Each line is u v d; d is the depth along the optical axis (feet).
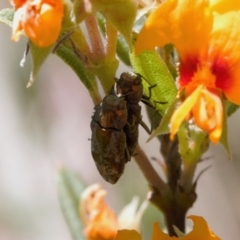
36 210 1.14
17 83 1.06
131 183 0.82
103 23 0.46
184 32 0.39
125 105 0.41
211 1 0.39
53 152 1.11
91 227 0.45
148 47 0.39
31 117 1.09
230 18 0.39
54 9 0.38
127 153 0.42
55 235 1.12
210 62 0.40
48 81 1.05
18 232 1.11
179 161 0.45
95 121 0.41
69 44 0.42
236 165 0.98
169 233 0.46
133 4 0.38
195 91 0.39
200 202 1.05
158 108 0.43
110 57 0.42
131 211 0.49
